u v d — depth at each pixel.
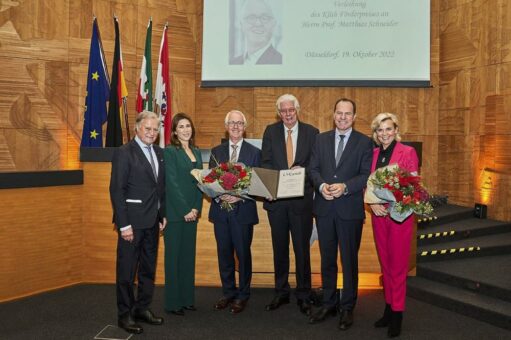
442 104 7.09
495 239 5.59
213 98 7.11
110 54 6.19
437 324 3.80
